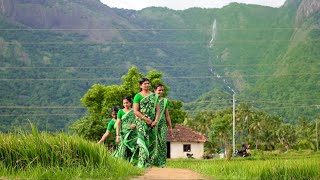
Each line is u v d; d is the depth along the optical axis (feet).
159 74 156.04
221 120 320.91
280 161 45.42
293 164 43.06
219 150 325.21
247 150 219.82
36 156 33.94
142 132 44.09
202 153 256.73
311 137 388.16
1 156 34.27
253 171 39.42
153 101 44.55
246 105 377.30
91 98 155.84
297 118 462.19
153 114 44.47
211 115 377.30
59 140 34.88
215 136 321.11
